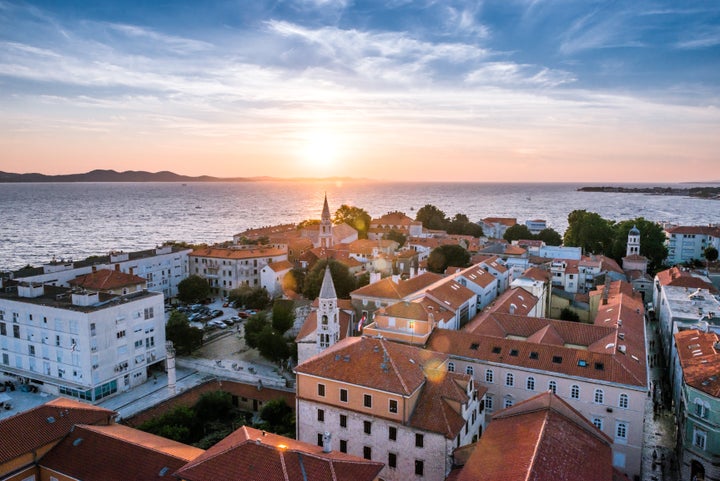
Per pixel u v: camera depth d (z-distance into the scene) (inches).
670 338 3740.2
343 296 5265.8
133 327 3708.2
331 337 3408.0
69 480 2025.1
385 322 3312.0
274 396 3257.9
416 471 2337.6
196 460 1870.1
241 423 3038.9
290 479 1720.0
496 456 1883.6
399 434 2365.9
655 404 3282.5
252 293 5723.4
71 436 2194.9
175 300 6200.8
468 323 3725.4
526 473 1640.0
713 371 2493.8
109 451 2080.5
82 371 3430.1
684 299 4197.8
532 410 2185.0
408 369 2511.1
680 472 2507.4
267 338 3853.3
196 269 6628.9
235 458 1834.4
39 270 4938.5
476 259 6456.7
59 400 2452.0
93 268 5162.4
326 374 2564.0
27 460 2065.7
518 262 5856.3
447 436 2239.2
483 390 2726.4
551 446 1841.8
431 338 3144.7
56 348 3531.0
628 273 6328.7
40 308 3558.1
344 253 6742.1
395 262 6658.5
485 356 2908.5
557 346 2837.1
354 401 2486.5
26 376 3683.6
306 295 5541.3
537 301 4276.6
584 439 2004.2
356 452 2503.7
